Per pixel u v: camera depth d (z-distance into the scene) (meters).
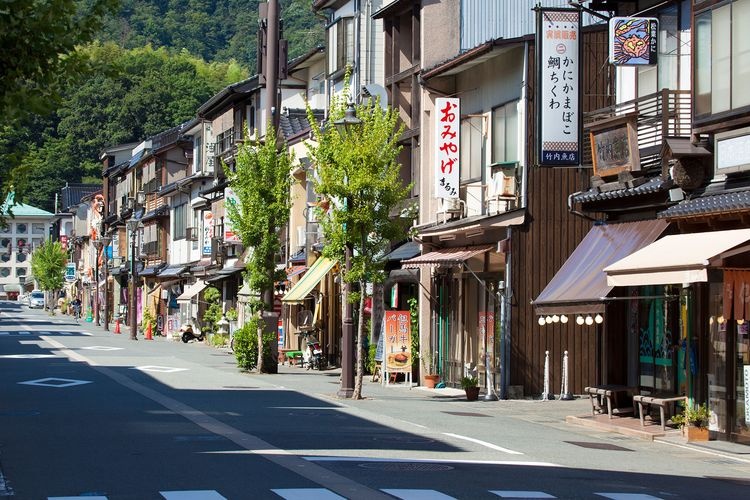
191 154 80.31
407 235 29.34
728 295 18.27
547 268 27.95
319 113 49.09
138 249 85.88
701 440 19.16
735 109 18.94
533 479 13.21
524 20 33.47
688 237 19.47
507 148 29.17
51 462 13.80
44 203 164.00
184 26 153.00
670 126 21.39
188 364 38.22
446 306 32.62
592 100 27.16
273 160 35.91
